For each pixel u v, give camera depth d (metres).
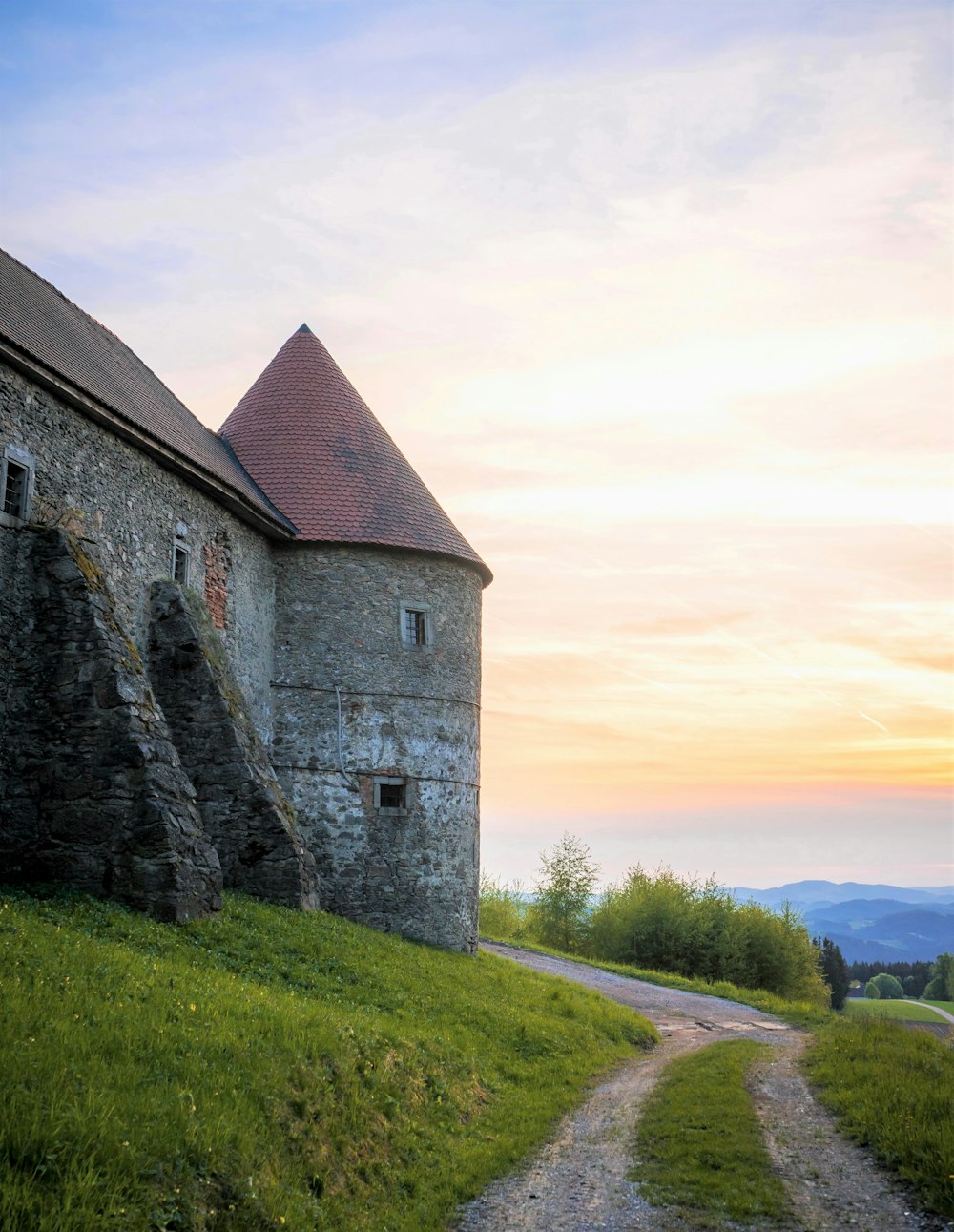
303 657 23.70
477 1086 12.69
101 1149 6.94
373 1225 8.23
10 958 10.02
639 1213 9.04
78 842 15.07
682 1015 25.30
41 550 15.70
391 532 24.66
